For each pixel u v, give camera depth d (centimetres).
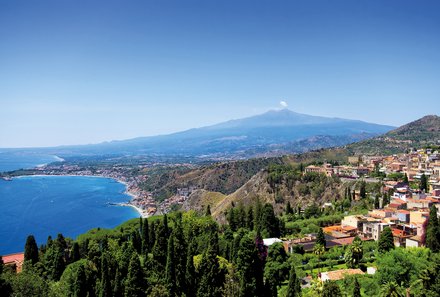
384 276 11025
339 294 10050
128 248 12550
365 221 18112
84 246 16150
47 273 13600
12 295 8131
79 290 10375
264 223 18162
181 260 11912
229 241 15875
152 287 10619
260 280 10831
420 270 10500
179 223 17000
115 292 10644
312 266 14012
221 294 10612
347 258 13725
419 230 15612
